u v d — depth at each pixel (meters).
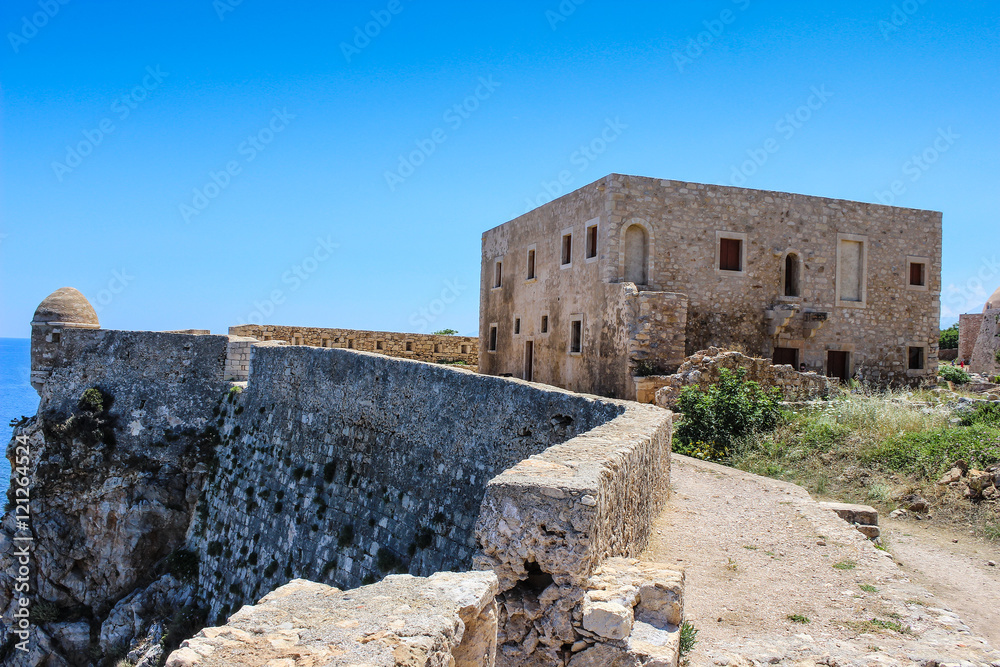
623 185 25.23
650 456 9.80
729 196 26.67
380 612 4.08
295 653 3.51
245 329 39.47
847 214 28.58
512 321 33.94
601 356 25.30
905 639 6.63
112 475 21.73
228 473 20.61
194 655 3.46
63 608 21.36
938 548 11.17
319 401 18.47
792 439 17.59
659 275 25.62
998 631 7.90
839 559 9.18
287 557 17.08
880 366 28.94
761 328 26.97
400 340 43.09
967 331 46.38
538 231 31.44
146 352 23.38
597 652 5.57
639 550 8.78
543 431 12.47
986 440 14.42
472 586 4.59
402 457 15.39
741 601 7.66
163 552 21.48
